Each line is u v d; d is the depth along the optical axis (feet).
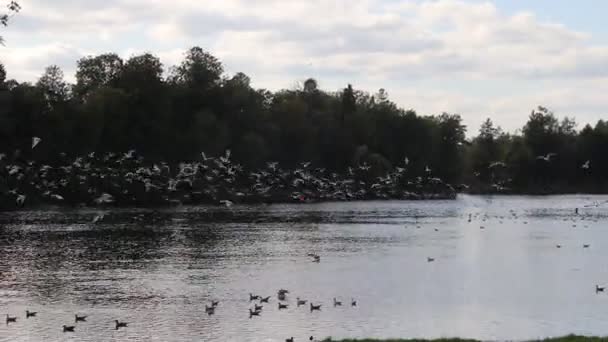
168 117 619.26
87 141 550.77
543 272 248.73
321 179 629.10
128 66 623.36
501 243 341.82
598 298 201.36
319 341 137.80
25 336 159.63
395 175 634.02
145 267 249.75
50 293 204.44
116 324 167.53
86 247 297.74
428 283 223.71
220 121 631.15
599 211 580.30
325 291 209.26
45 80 587.27
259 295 201.57
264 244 318.86
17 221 397.39
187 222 412.77
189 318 175.63
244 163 620.08
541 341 131.44
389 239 350.43
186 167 437.99
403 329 165.07
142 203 508.12
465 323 170.71
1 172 465.88
